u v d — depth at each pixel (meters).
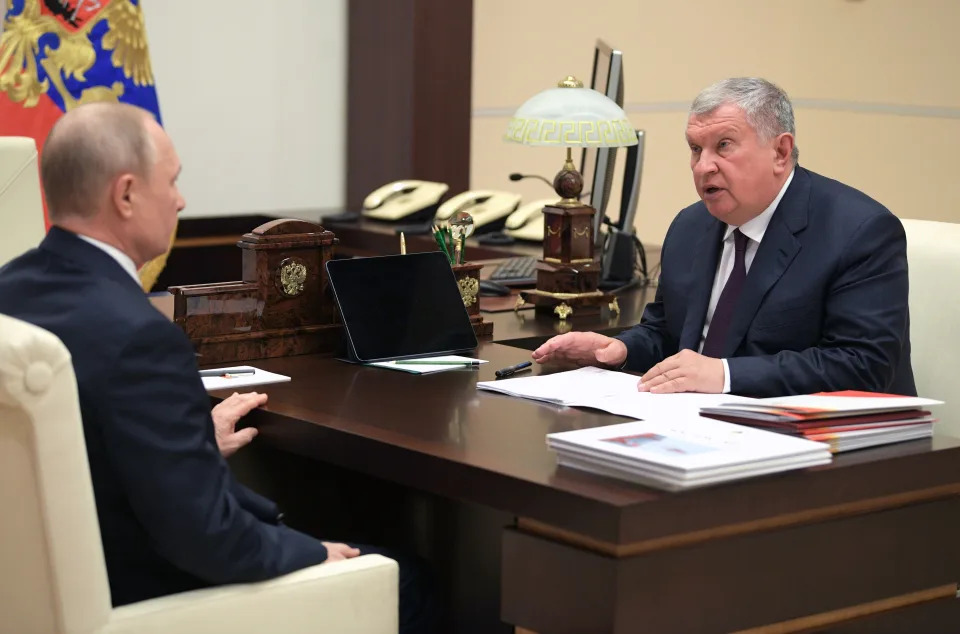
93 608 1.56
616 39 6.95
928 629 2.01
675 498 1.63
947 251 2.72
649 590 1.66
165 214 1.76
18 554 1.56
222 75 5.37
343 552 1.85
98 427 1.62
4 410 1.50
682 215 2.87
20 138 3.13
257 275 2.56
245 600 1.66
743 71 7.43
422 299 2.65
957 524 2.00
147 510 1.61
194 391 1.66
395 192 5.05
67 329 1.63
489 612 2.04
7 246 3.10
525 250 4.25
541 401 2.21
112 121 1.72
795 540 1.80
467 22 5.59
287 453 2.43
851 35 7.56
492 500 1.75
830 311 2.49
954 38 7.26
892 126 7.57
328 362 2.56
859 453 1.88
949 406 2.68
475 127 6.49
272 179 5.58
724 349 2.58
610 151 3.68
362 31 5.63
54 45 4.24
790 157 2.57
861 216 2.51
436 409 2.14
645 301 3.54
